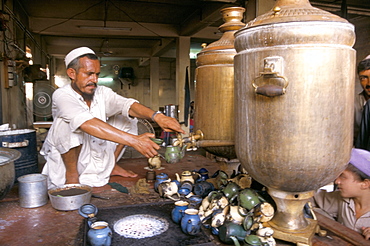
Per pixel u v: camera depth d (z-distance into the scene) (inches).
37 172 91.5
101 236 41.9
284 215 45.7
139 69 641.6
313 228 45.3
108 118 88.3
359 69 80.2
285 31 36.3
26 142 86.2
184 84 358.0
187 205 50.5
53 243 45.1
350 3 213.8
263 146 39.6
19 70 214.1
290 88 36.6
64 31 332.2
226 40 60.4
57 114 70.7
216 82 57.8
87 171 74.2
